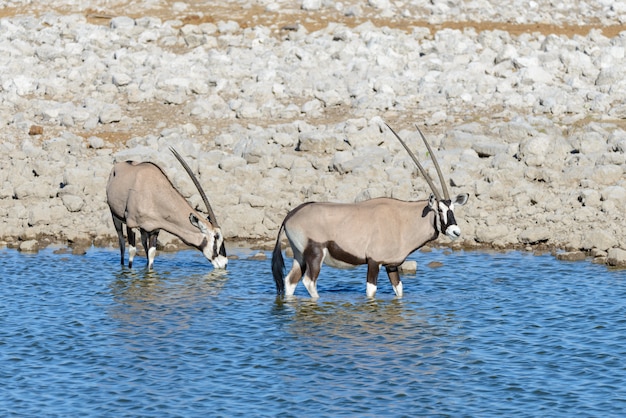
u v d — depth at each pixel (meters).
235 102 84.69
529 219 64.69
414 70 89.12
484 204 66.31
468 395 35.75
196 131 81.50
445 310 47.06
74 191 69.69
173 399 35.44
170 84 87.94
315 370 38.41
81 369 38.75
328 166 73.12
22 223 67.50
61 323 45.19
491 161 71.81
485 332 43.41
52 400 35.47
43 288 52.09
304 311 47.03
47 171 73.81
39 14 105.69
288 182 71.06
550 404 34.91
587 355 40.09
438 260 58.31
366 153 73.75
